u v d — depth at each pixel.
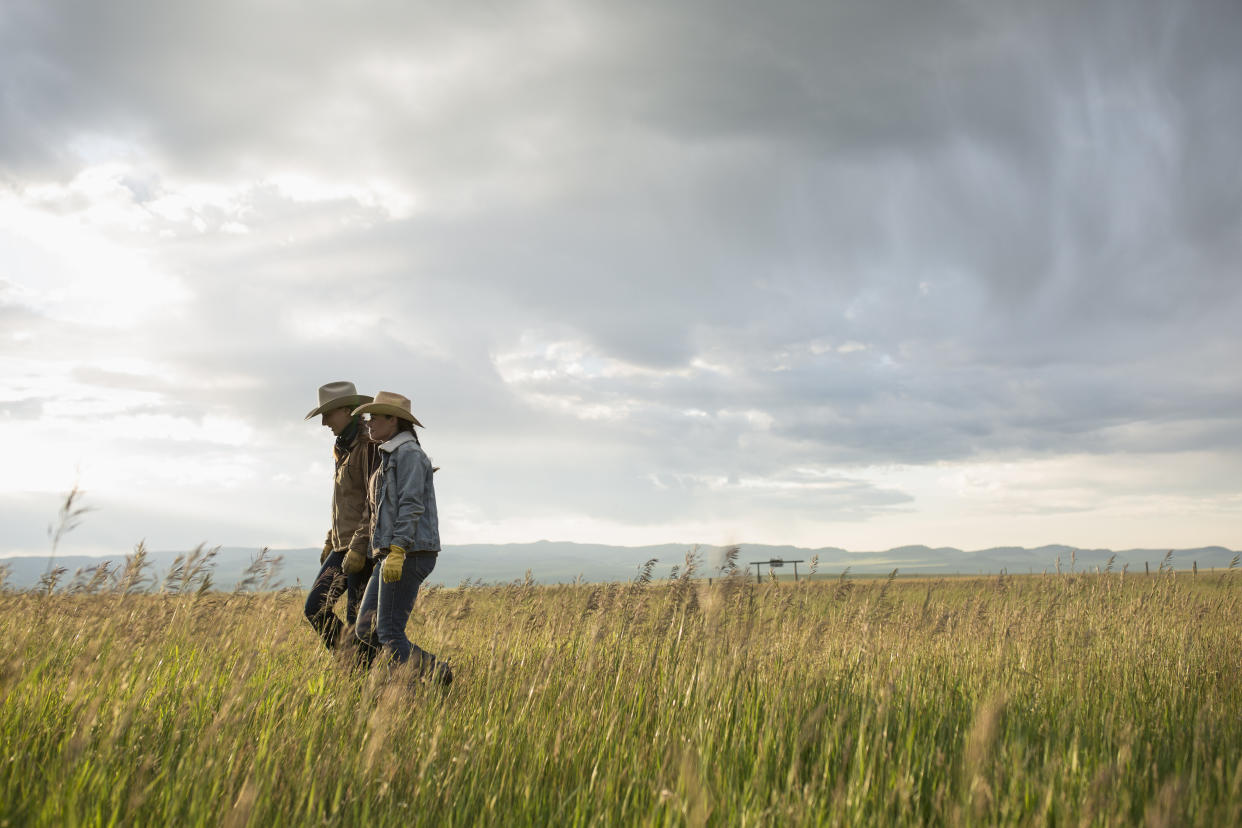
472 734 3.45
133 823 2.38
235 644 4.43
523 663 4.77
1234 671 5.73
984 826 2.33
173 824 2.44
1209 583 11.83
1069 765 3.00
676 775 2.89
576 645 5.39
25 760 2.83
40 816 2.30
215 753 2.91
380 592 5.38
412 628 7.09
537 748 3.28
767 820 2.52
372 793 2.76
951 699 4.41
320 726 3.44
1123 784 2.76
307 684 4.07
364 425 6.51
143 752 2.97
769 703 3.72
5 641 4.10
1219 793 2.61
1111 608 8.87
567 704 3.91
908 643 6.39
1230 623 9.10
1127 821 2.44
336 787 2.77
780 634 5.35
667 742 3.30
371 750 2.74
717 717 3.35
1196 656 6.44
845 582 8.24
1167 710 4.45
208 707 3.54
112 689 3.48
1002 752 2.87
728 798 2.67
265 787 2.61
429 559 5.58
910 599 9.81
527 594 7.04
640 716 3.96
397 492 5.48
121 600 4.35
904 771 2.90
